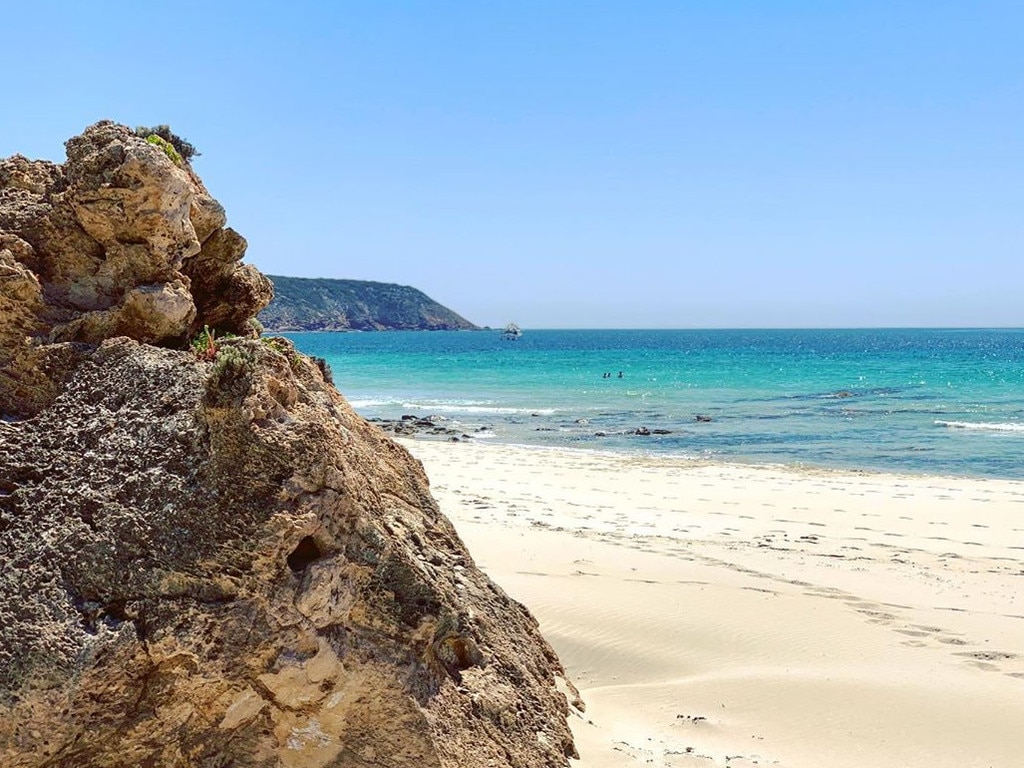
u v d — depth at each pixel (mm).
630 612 15984
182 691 6984
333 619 7219
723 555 21031
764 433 47625
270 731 7328
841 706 12047
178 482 6992
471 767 7664
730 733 11117
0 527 7211
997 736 11203
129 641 6719
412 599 7652
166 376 7668
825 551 21766
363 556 7426
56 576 6852
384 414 57031
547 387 79062
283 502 6926
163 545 6891
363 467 8633
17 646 6582
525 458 38156
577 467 35688
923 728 11422
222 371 6941
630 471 34781
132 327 8578
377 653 7445
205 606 6887
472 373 99375
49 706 6523
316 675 7133
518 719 8648
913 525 25094
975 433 46719
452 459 37344
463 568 9922
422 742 7414
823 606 16875
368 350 167000
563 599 16516
